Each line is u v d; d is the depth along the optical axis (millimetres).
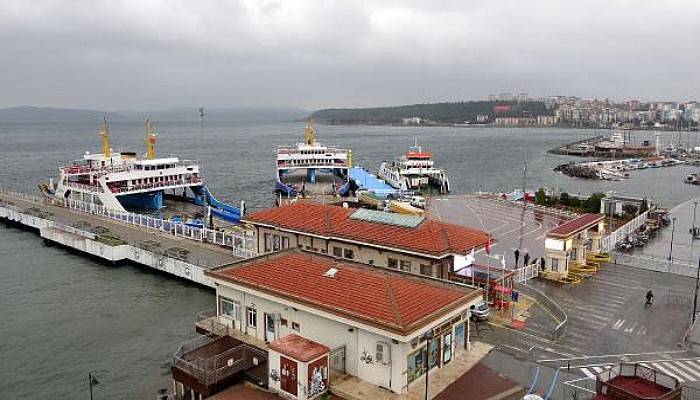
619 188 181500
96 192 103312
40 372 46750
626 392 29766
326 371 34812
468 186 177625
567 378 37062
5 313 59875
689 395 35250
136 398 42250
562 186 183750
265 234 60125
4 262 78875
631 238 84000
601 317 48625
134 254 75875
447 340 38438
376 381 35188
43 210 103938
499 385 35875
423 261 48219
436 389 35125
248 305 42312
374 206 111625
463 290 40031
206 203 110938
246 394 35438
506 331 45031
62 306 62000
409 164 159000
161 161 111812
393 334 33125
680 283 58531
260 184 168000
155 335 54188
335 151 146375
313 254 46812
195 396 37406
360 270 41031
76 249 82938
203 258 71250
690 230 95062
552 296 54125
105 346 51719
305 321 38562
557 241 59344
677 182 197625
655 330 45844
